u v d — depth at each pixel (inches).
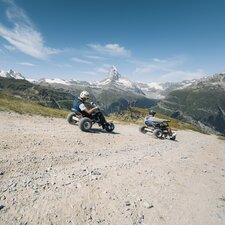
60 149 382.3
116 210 210.4
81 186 243.0
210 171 406.3
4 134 426.0
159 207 229.1
